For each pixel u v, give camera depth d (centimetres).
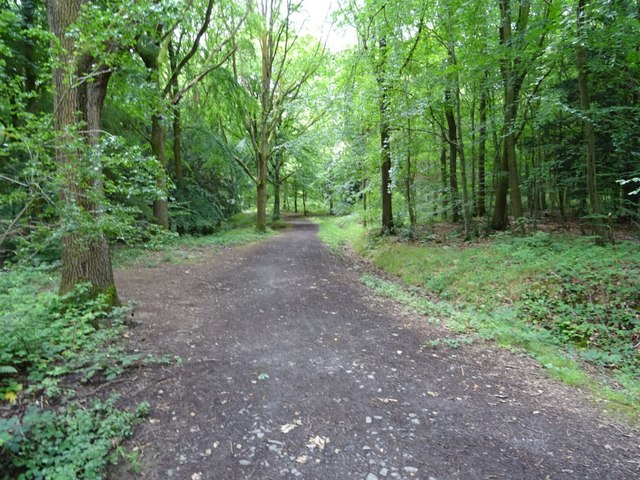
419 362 451
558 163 1057
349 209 2466
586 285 625
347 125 1380
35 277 649
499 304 674
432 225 1559
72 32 356
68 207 331
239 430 301
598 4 646
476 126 1241
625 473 261
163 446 276
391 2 977
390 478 252
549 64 872
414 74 1116
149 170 405
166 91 1217
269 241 1650
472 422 323
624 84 889
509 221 1319
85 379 339
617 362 467
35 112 866
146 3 384
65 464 241
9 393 300
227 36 1552
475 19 934
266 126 1962
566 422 327
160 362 401
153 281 759
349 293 789
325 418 323
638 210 1030
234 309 634
